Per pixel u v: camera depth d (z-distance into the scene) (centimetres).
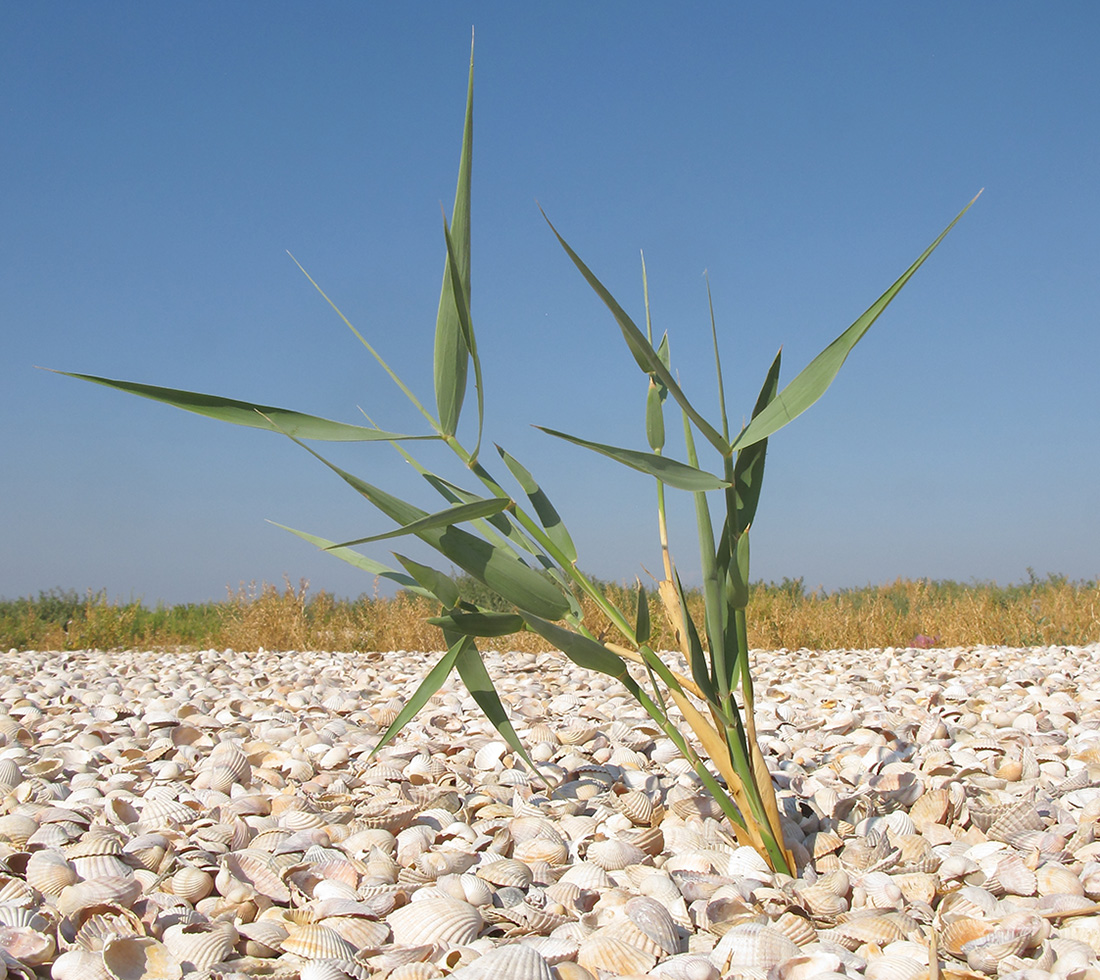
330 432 48
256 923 47
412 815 59
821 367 44
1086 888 49
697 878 51
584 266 42
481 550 47
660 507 54
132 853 52
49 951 44
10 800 61
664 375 44
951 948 45
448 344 48
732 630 50
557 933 47
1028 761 68
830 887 49
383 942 46
